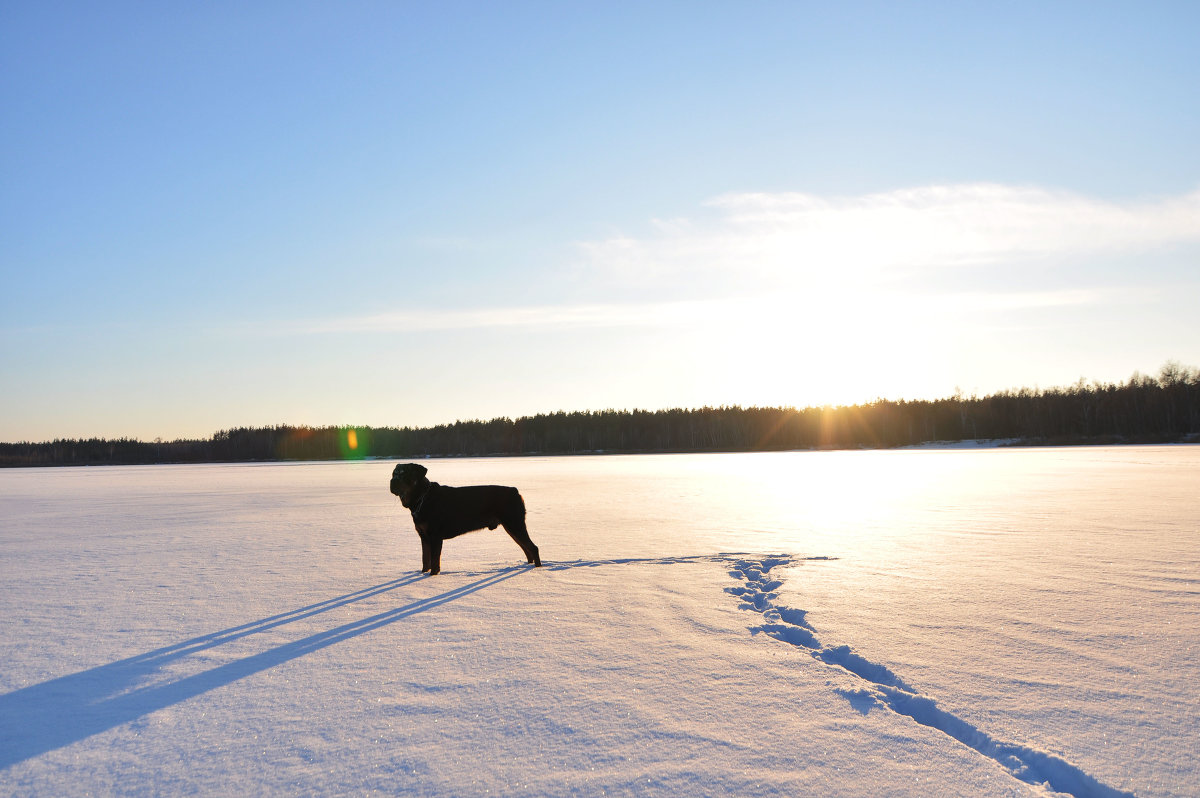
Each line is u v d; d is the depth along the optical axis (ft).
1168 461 114.93
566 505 55.98
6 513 58.70
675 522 43.06
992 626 17.72
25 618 20.42
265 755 11.09
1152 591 21.57
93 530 44.34
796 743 11.18
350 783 10.10
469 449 379.35
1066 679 13.88
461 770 10.44
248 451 379.35
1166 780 9.82
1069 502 50.72
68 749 11.41
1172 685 13.48
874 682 14.32
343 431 396.37
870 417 358.02
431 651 16.55
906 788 9.70
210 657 16.37
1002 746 10.97
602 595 22.27
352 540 37.93
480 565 28.99
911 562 27.32
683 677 14.35
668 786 9.84
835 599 20.89
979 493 61.72
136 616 20.54
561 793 9.70
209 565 29.84
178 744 11.55
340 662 15.83
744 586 23.57
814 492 67.36
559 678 14.43
